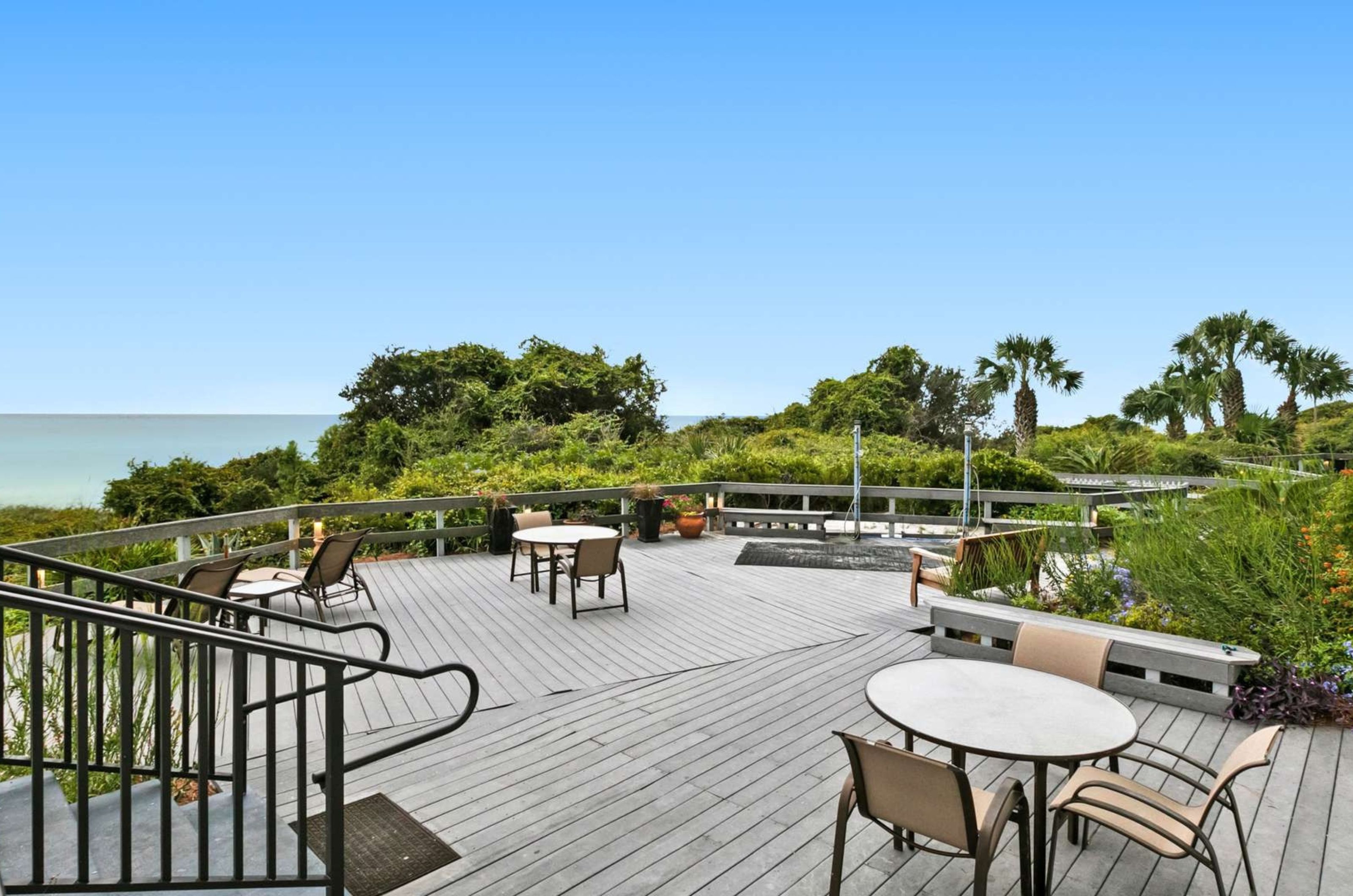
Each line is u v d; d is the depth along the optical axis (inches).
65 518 448.8
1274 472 258.8
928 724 99.1
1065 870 106.6
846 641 230.5
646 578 328.2
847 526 486.9
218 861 98.2
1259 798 128.4
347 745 150.0
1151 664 178.1
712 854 110.3
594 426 842.8
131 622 76.8
